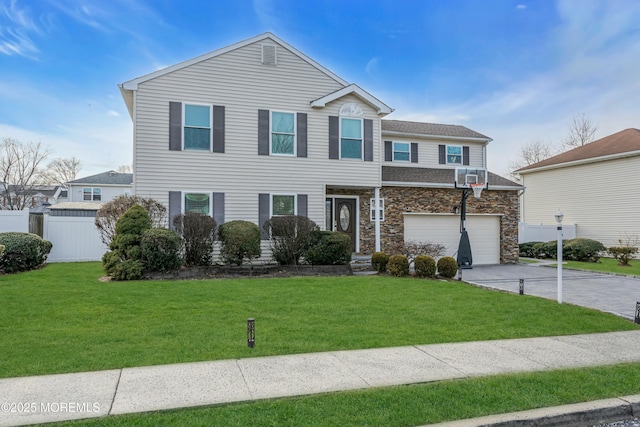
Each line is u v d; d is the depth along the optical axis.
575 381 4.54
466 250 16.16
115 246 11.35
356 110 15.58
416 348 5.64
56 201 43.84
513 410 3.84
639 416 4.05
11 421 3.42
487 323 7.08
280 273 12.64
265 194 14.45
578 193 22.92
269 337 5.95
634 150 19.75
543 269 16.23
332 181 15.22
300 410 3.70
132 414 3.58
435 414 3.70
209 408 3.72
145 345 5.46
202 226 12.39
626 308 8.90
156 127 13.42
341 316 7.29
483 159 20.45
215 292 9.12
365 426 3.46
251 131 14.38
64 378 4.36
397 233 16.84
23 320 6.54
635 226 20.06
